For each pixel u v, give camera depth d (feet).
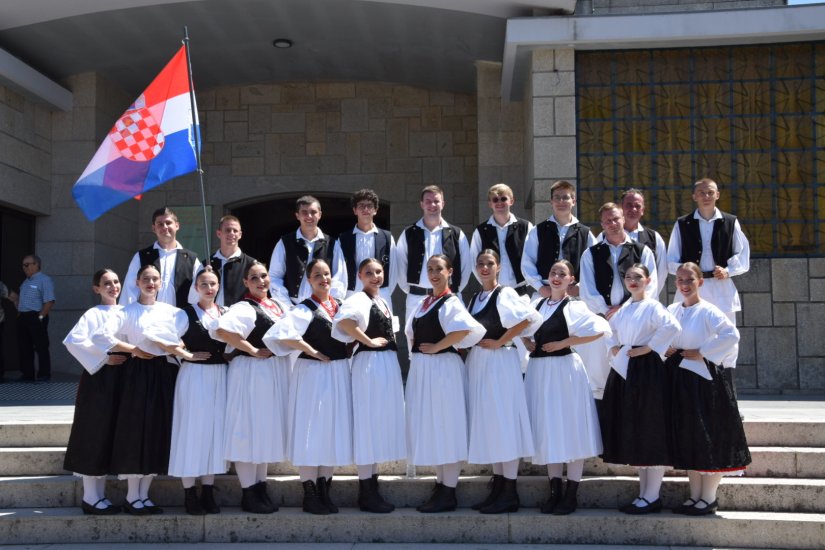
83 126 36.42
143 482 18.61
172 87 22.56
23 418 22.21
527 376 18.56
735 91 29.81
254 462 17.89
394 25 33.14
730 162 29.68
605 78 30.17
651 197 29.76
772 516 17.49
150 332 17.76
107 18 32.32
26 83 33.37
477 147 38.83
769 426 19.92
